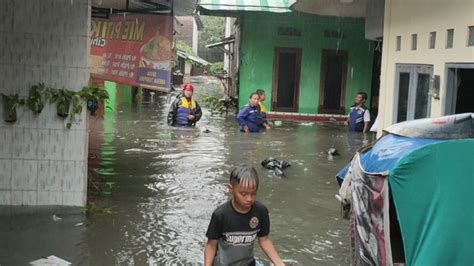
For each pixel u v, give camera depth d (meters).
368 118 14.48
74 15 6.00
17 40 5.98
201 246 5.43
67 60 6.06
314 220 6.41
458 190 3.65
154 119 15.69
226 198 7.23
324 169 9.32
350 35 18.47
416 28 8.19
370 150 4.45
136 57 9.54
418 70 8.09
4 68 6.00
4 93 6.04
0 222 5.86
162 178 8.27
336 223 6.32
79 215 6.23
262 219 3.92
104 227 5.87
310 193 7.66
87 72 6.12
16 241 5.34
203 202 7.00
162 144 11.31
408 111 8.45
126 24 9.58
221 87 35.66
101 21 9.67
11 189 6.19
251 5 17.38
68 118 6.15
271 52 18.47
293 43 18.45
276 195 7.50
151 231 5.81
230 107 19.84
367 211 4.12
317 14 16.17
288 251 5.40
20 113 6.09
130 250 5.25
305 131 14.48
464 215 3.62
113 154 10.07
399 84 8.94
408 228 3.70
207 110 19.53
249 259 3.98
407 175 3.71
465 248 3.60
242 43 18.41
